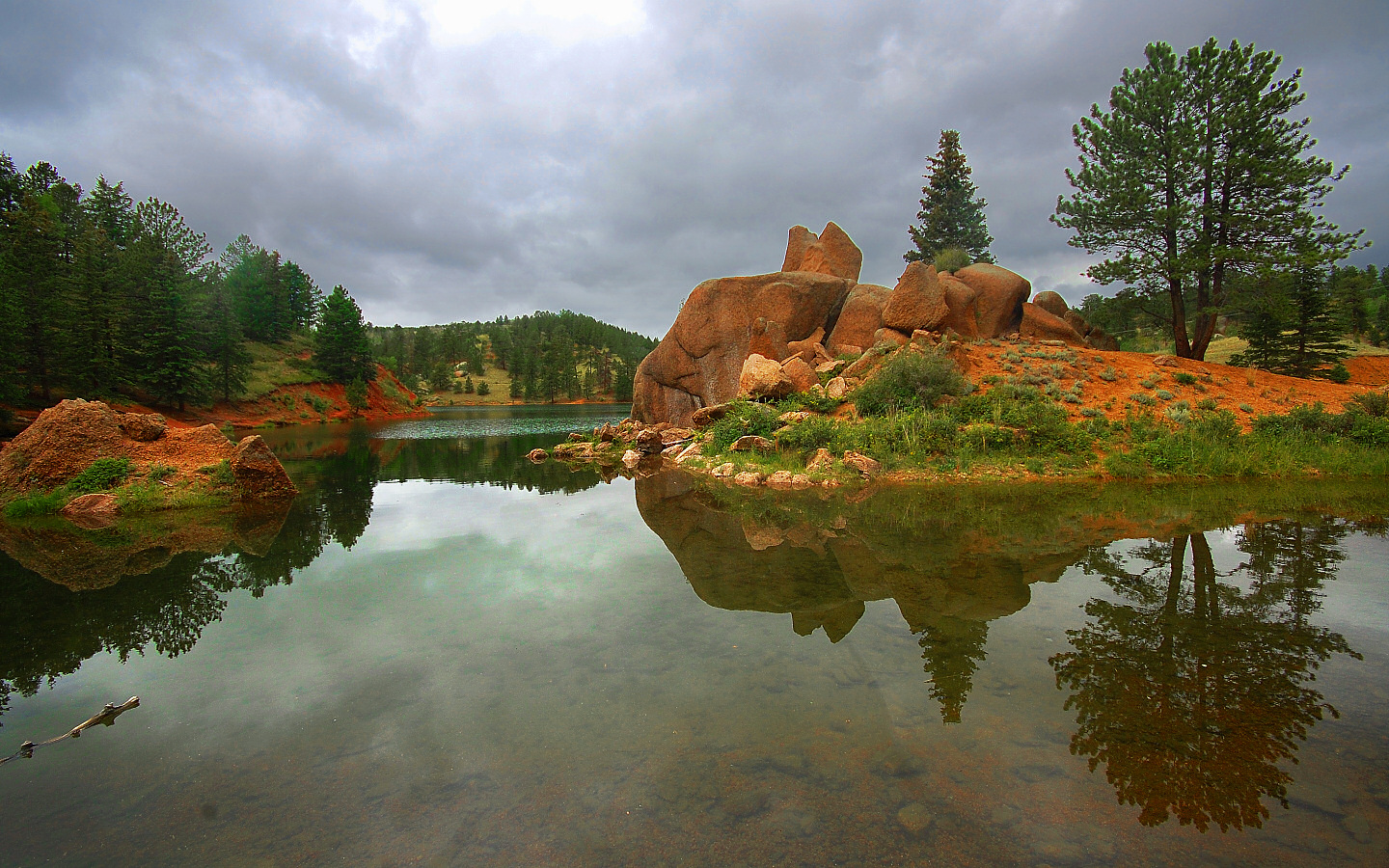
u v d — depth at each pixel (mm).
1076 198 25562
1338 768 3045
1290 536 8398
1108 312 28312
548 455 25109
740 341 27719
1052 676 4125
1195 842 2525
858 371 21844
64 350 35844
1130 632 4934
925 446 16109
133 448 13445
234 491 12984
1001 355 22797
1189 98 23156
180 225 52688
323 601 6062
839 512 10750
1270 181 21391
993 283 26422
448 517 10977
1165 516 9961
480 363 147500
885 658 4461
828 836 2602
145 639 5086
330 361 67625
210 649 4852
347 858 2510
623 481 16203
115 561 7824
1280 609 5453
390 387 76875
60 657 4742
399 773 3127
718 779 3025
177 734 3553
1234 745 3260
